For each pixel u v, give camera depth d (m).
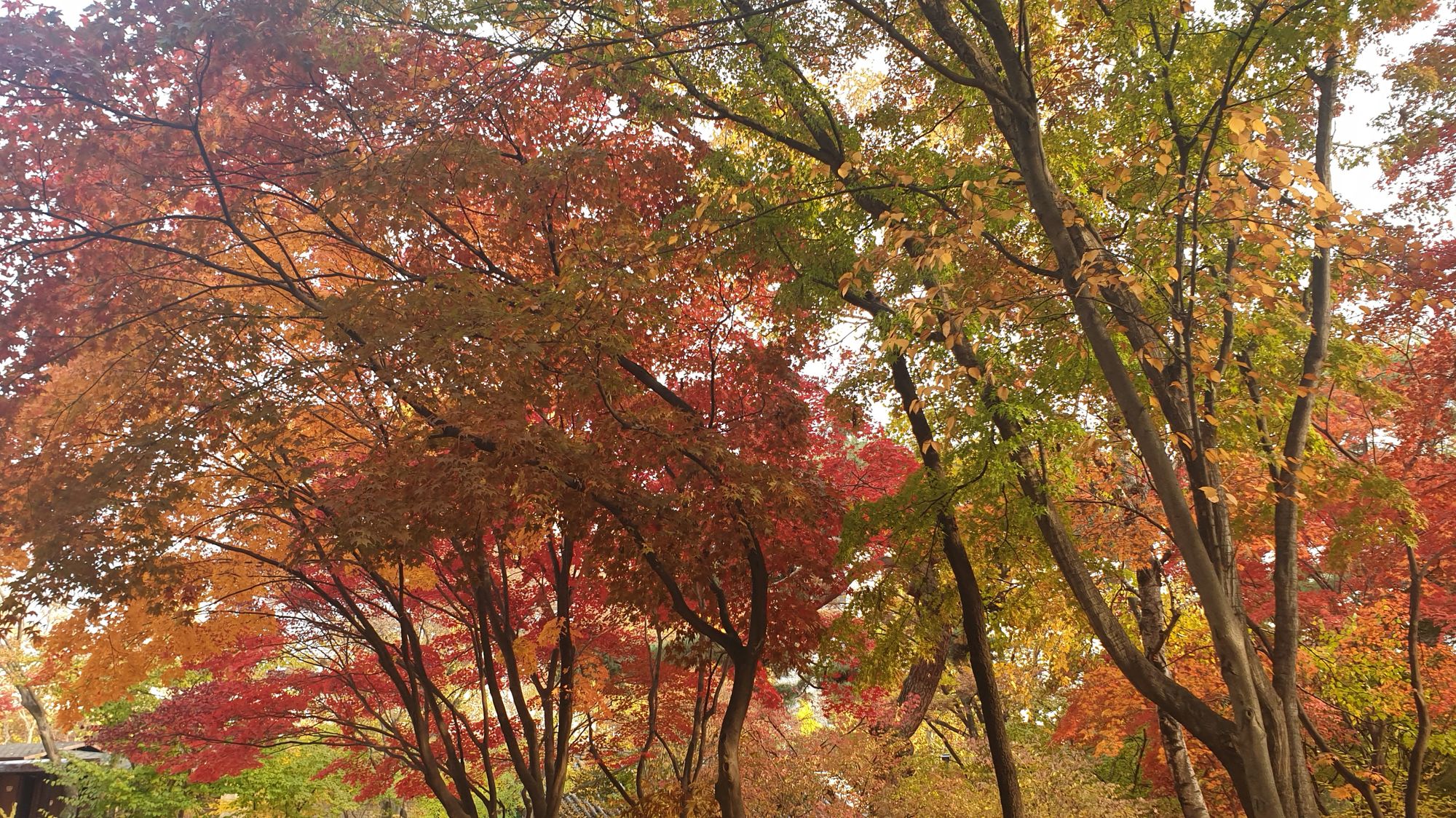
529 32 8.96
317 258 10.06
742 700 8.78
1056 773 12.60
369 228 8.90
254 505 7.98
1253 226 5.46
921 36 9.49
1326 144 7.71
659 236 8.97
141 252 8.65
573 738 13.20
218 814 19.98
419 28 8.86
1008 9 9.10
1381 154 7.79
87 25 7.70
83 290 8.28
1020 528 8.25
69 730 9.24
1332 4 6.09
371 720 13.16
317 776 14.27
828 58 9.85
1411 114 8.48
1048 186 6.12
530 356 7.63
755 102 9.74
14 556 8.58
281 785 18.89
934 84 9.75
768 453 9.91
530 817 11.75
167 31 7.44
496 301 7.97
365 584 10.69
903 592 9.64
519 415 7.54
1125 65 7.14
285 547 9.28
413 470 7.55
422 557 7.98
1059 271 6.44
